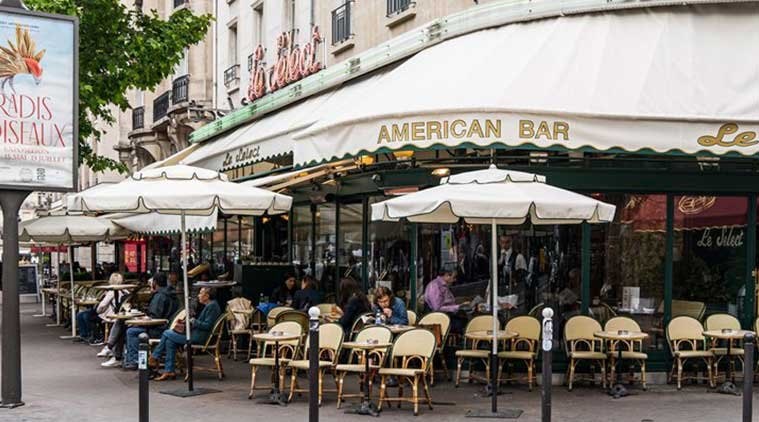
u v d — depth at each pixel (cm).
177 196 948
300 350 1012
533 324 1037
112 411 887
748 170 1067
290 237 1719
